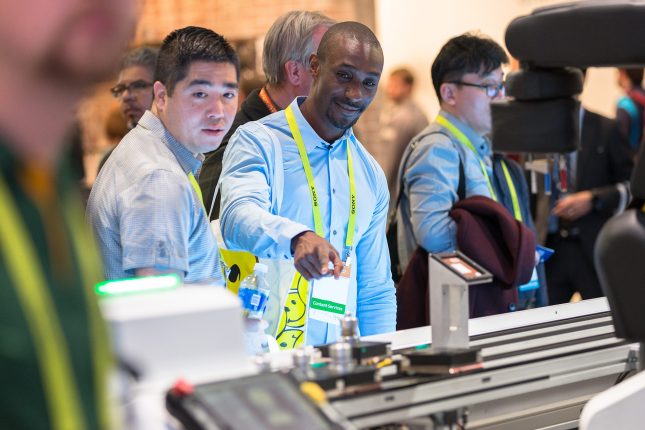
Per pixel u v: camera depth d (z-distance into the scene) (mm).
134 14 1143
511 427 2215
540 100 2357
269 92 3775
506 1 6875
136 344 1735
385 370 2080
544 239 4977
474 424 2148
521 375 2146
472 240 3594
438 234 3709
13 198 1107
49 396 1086
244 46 8148
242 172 2953
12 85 1089
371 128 8258
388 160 7621
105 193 2707
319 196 3088
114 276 2688
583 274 5109
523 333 2496
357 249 3230
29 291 1078
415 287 3701
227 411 1653
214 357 1802
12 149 1103
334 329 3076
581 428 1965
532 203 5004
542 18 2111
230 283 3004
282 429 1640
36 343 1071
